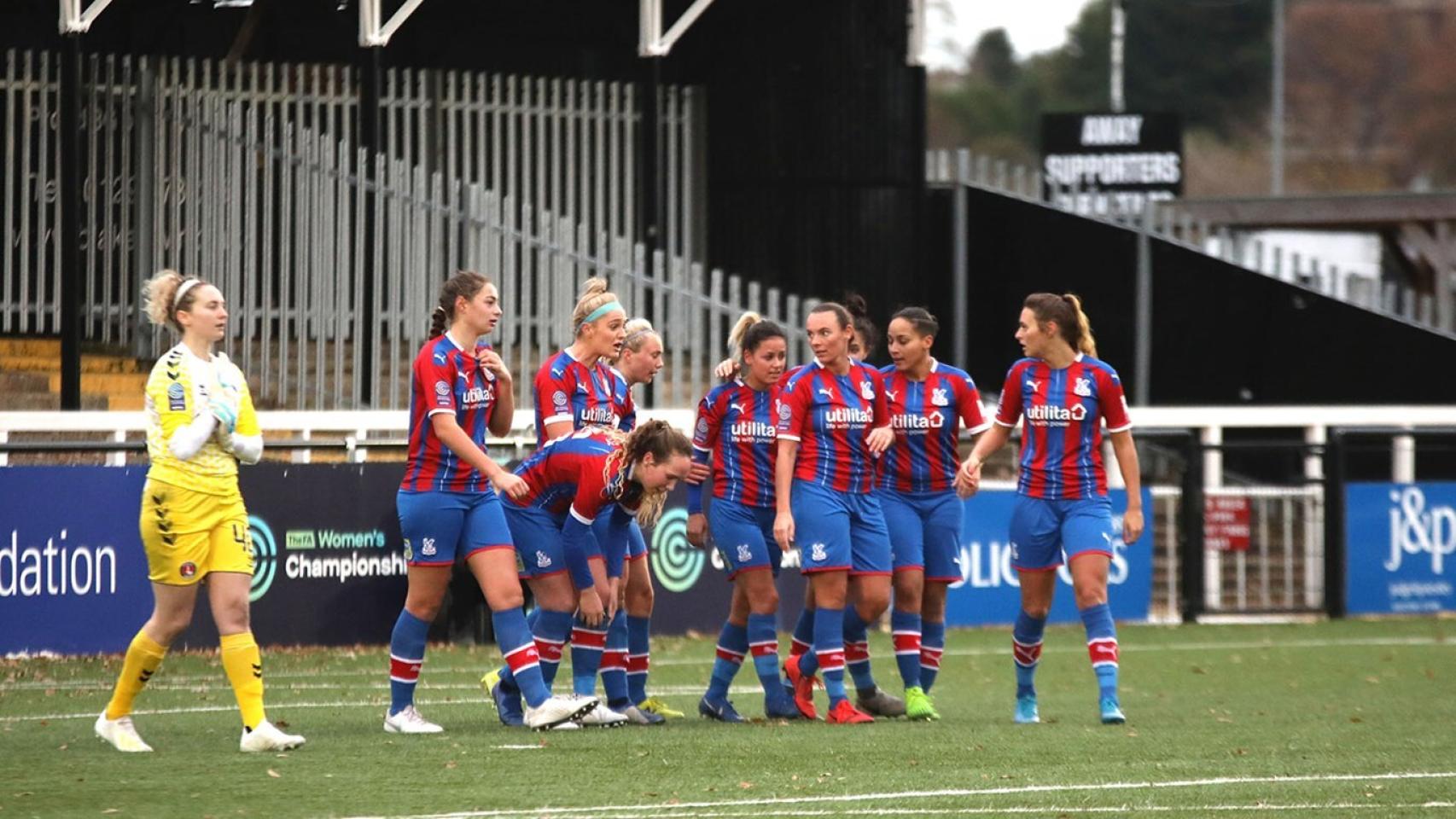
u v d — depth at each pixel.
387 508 46.53
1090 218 71.81
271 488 45.06
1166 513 57.00
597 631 32.31
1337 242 112.38
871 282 71.88
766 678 33.62
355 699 36.75
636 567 33.59
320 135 63.06
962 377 34.72
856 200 71.75
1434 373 70.31
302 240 58.12
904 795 24.38
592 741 29.66
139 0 66.88
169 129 60.28
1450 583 59.19
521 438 49.06
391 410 54.81
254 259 58.19
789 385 32.78
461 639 47.25
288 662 43.16
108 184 59.53
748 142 71.88
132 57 67.25
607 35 73.31
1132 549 55.75
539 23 72.50
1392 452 60.53
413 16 70.56
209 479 27.94
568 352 32.22
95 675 40.16
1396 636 52.75
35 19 66.88
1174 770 26.86
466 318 30.17
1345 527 57.72
